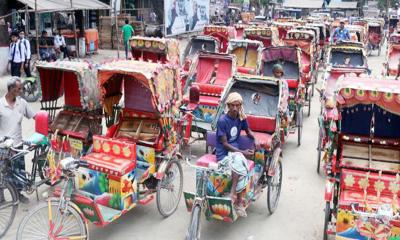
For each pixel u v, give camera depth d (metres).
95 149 6.23
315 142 10.53
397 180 5.32
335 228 5.39
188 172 8.30
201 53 11.01
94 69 6.82
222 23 34.75
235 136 6.11
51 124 7.00
